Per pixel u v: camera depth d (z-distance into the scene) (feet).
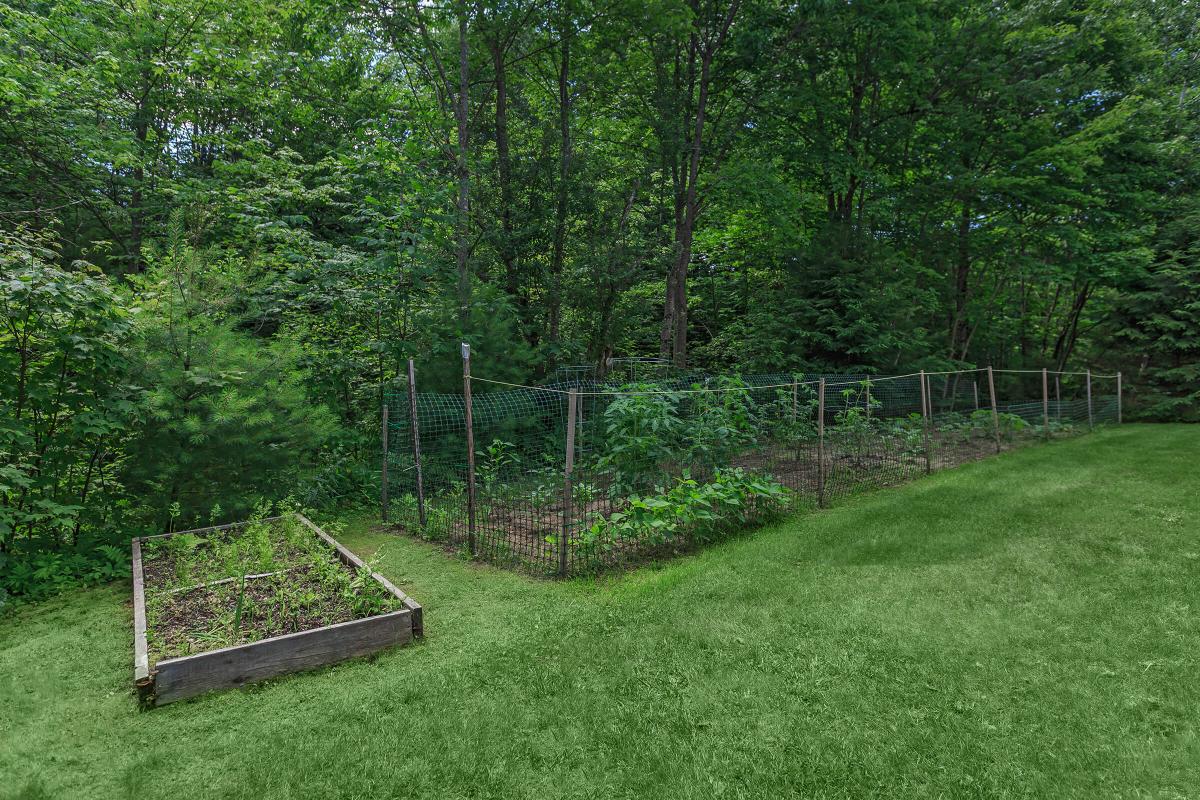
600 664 10.53
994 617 11.96
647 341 63.67
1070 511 19.94
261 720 9.07
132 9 34.47
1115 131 50.39
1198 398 52.06
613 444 19.75
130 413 16.55
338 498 23.57
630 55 45.27
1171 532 17.35
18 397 15.35
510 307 30.30
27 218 32.96
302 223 35.63
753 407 24.35
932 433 37.29
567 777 7.60
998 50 49.16
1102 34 49.62
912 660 10.31
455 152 34.19
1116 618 11.73
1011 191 49.52
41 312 14.58
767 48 42.88
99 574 15.17
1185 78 59.41
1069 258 53.93
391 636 11.44
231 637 10.89
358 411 28.96
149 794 7.42
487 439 25.46
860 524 19.02
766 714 8.82
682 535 17.84
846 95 50.88
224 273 21.50
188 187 30.55
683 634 11.56
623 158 47.55
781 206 44.86
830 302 46.37
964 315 60.13
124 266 33.88
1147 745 7.86
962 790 7.11
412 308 28.96
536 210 37.32
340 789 7.47
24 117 29.73
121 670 10.71
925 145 53.57
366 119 38.40
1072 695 9.09
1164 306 54.19
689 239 46.19
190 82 36.88
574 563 15.80
